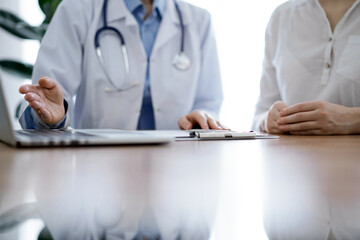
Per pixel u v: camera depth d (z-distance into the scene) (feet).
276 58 4.29
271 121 3.06
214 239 0.33
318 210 0.44
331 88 3.76
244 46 8.91
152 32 4.60
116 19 4.27
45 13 6.31
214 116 4.28
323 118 2.59
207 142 1.72
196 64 4.64
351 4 3.82
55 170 0.79
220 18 8.89
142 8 4.56
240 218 0.40
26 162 0.93
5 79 8.54
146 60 4.33
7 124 1.27
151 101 4.46
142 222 0.38
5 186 0.60
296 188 0.60
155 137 1.48
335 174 0.76
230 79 8.96
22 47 8.96
